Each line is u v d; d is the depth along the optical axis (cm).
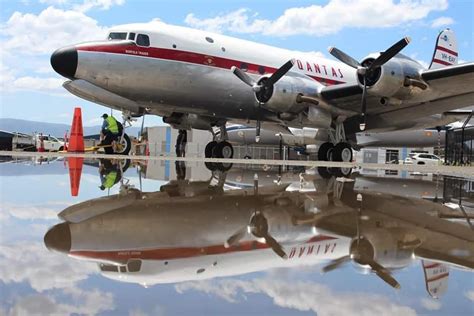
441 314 123
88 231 241
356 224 277
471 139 1399
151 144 3341
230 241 219
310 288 144
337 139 1228
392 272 166
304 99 1073
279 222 280
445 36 1453
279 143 2572
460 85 959
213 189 503
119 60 1042
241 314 119
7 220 275
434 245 219
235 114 1245
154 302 127
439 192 524
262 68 1217
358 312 122
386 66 936
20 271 159
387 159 3769
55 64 1012
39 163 1027
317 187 548
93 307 122
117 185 537
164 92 1114
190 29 1158
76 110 1669
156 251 194
